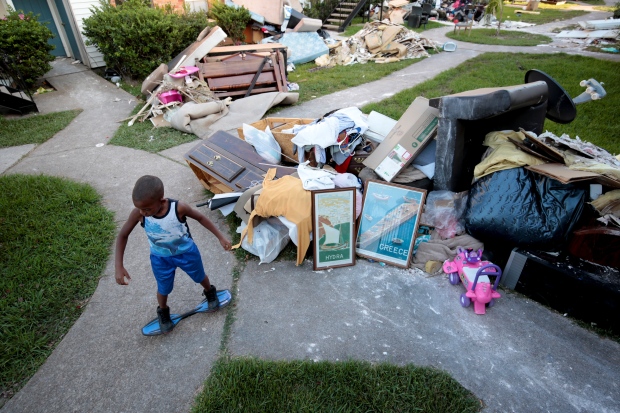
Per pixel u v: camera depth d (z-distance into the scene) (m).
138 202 2.32
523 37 15.34
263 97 7.54
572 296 3.03
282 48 9.30
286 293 3.35
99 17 9.22
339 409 2.41
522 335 2.93
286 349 2.84
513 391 2.54
